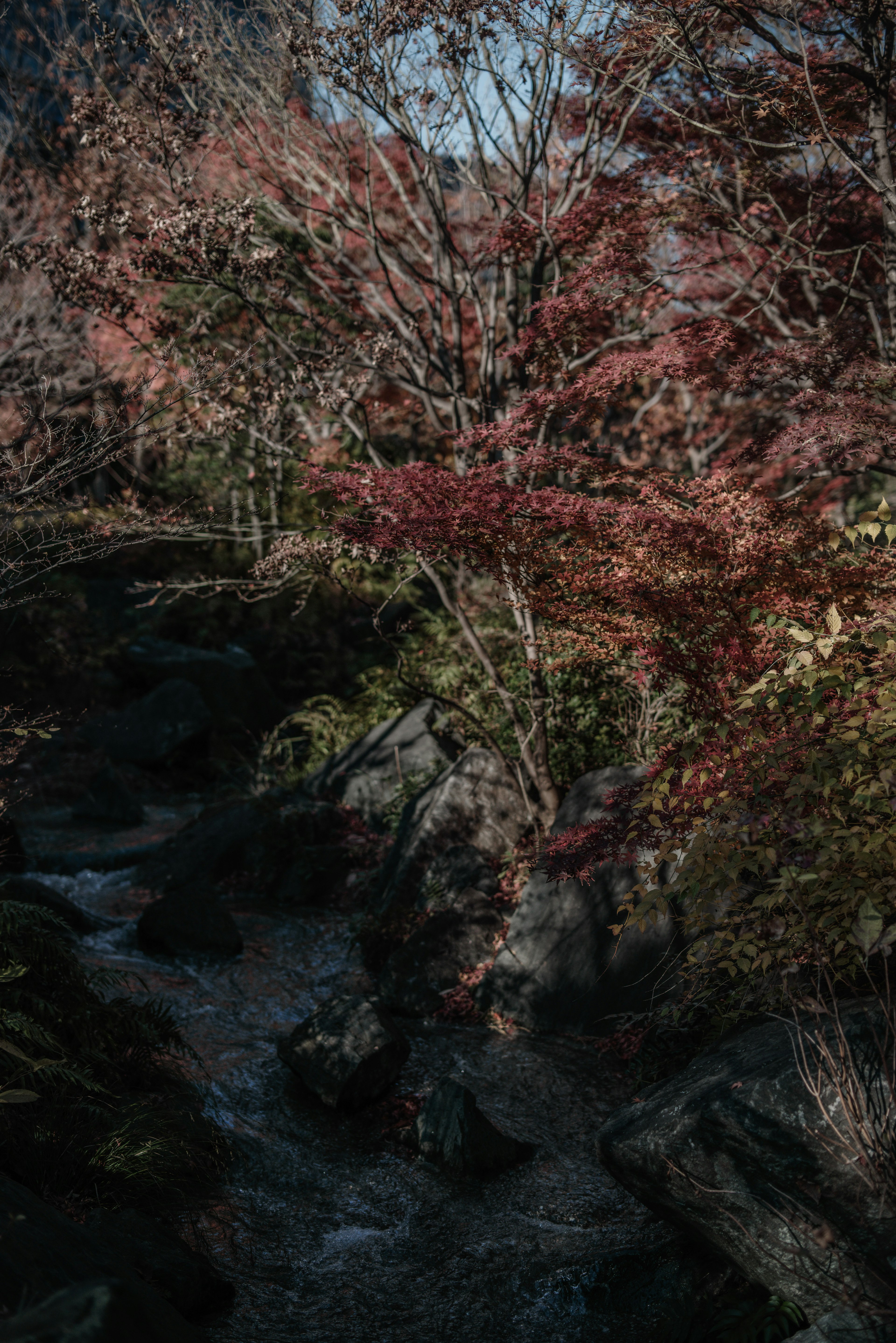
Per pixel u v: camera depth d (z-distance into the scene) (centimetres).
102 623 1551
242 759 1327
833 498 1091
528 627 737
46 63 1010
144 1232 366
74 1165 396
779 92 642
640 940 598
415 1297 380
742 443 1155
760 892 380
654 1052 521
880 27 612
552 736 842
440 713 1030
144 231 746
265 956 762
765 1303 318
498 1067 574
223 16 809
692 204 747
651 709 788
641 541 525
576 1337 351
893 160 670
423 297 805
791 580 532
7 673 1253
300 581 900
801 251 825
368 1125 524
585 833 482
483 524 522
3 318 1026
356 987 700
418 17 621
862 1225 284
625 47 646
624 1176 353
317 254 870
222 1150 473
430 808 804
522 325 812
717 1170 313
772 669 427
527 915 663
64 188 1051
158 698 1364
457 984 673
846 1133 285
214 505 1357
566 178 864
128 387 670
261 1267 396
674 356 590
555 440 850
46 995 472
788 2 616
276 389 715
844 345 605
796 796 349
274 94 802
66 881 959
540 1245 411
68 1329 168
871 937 289
